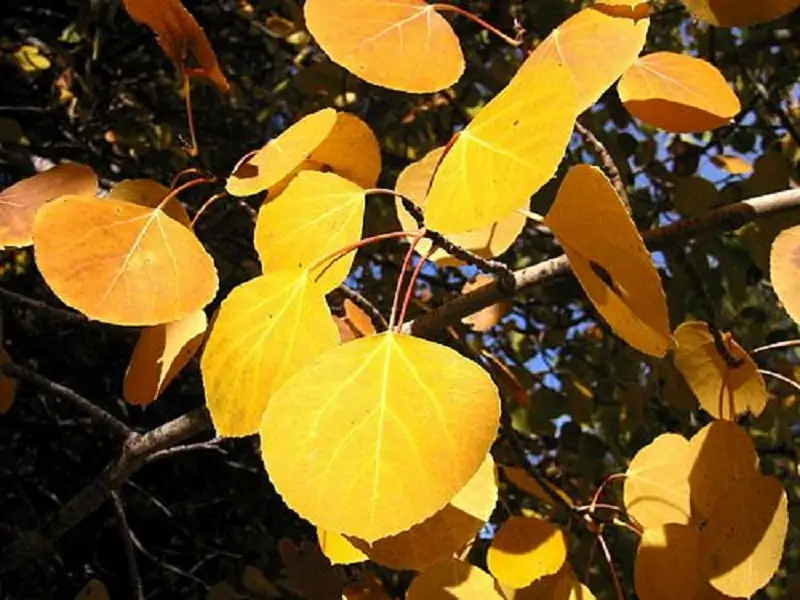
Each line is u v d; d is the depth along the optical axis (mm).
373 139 308
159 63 857
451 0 666
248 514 958
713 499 318
